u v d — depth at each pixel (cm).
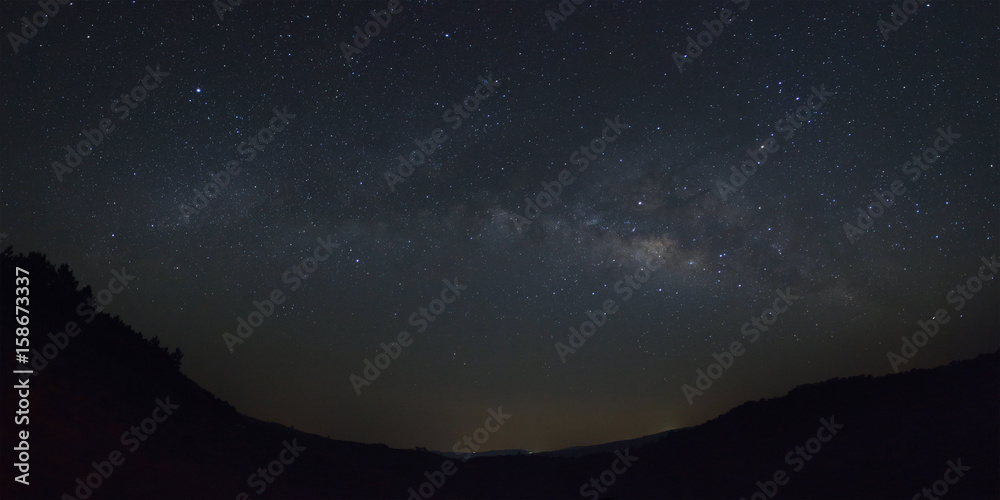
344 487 1138
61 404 786
